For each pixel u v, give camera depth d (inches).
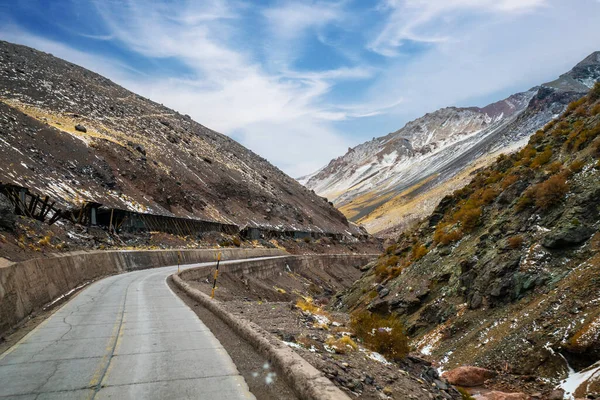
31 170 1598.2
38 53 5012.3
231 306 527.8
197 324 422.3
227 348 321.4
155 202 2496.3
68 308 512.4
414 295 896.9
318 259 3171.8
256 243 3270.2
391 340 404.2
